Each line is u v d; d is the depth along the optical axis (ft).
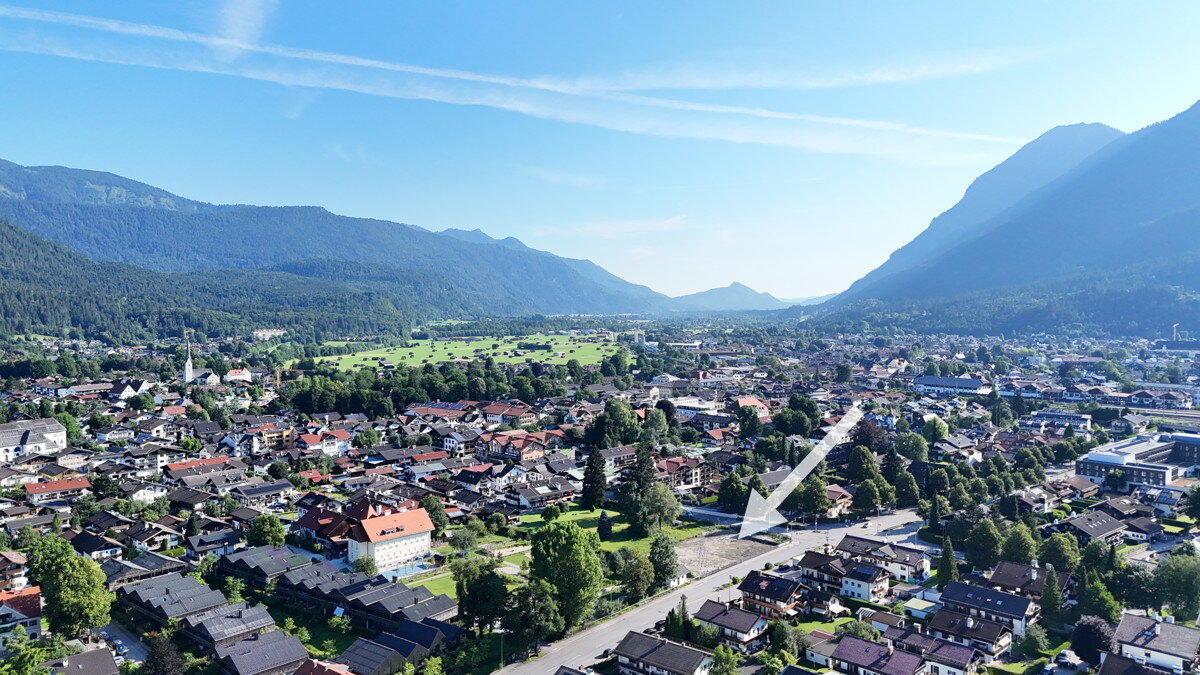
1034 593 460.96
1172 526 636.48
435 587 505.25
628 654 390.42
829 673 379.55
